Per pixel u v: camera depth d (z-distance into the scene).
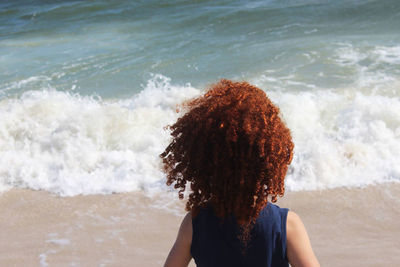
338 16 11.34
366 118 6.43
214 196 1.38
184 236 1.46
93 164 6.00
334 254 3.93
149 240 4.34
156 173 5.72
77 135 6.46
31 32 12.48
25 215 4.98
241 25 11.42
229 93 1.42
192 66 9.16
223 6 13.01
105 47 10.75
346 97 7.12
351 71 8.16
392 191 5.02
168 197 5.20
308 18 11.42
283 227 1.38
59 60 10.13
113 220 4.77
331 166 5.46
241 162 1.34
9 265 3.99
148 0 14.16
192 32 11.24
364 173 5.40
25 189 5.59
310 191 5.14
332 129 6.42
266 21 11.51
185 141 1.41
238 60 9.22
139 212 4.92
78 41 11.40
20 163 6.09
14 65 10.01
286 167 1.41
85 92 8.32
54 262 4.02
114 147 6.32
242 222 1.37
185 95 7.45
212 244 1.40
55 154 6.27
